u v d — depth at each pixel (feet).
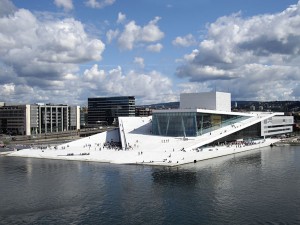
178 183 365.61
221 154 553.23
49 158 553.23
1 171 447.83
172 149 551.59
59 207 300.40
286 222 261.85
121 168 448.24
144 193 332.39
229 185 357.41
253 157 534.78
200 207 292.81
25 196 331.98
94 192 339.57
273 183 364.58
